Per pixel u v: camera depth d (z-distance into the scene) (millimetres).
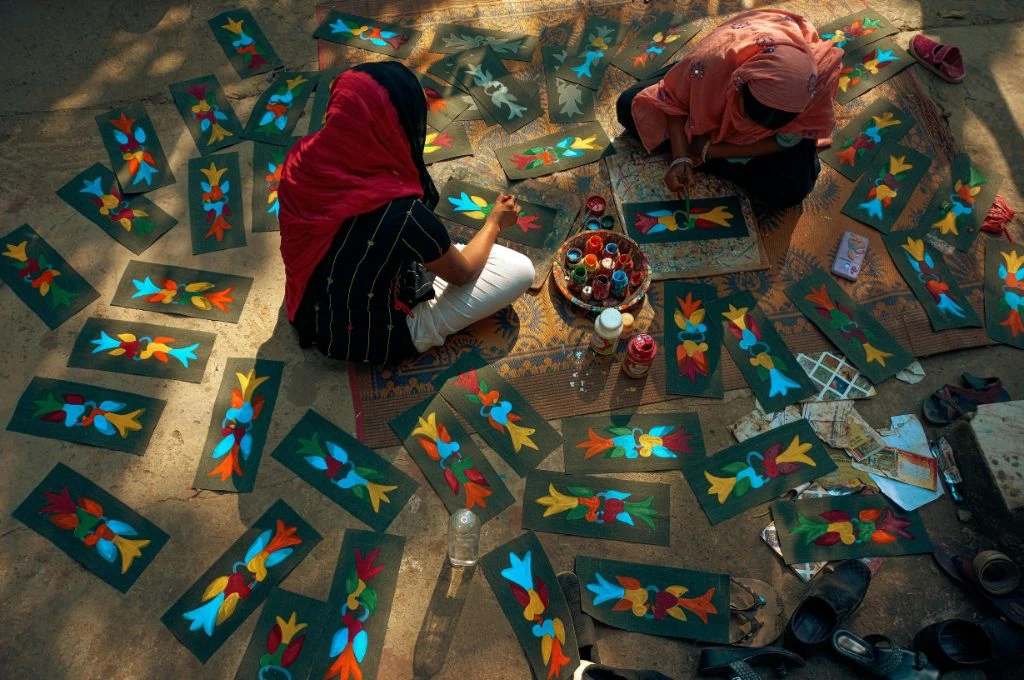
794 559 2656
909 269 3285
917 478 2818
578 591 2568
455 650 2477
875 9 4059
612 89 3738
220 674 2418
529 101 3686
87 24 3834
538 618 2518
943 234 3395
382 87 2295
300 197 2438
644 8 4016
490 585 2578
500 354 3020
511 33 3912
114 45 3781
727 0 4062
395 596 2559
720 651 2430
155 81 3688
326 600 2541
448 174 3459
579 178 3457
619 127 3615
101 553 2594
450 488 2744
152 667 2428
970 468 2768
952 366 3098
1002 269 3318
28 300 3074
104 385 2902
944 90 3812
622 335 3068
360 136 2314
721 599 2574
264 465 2770
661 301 3160
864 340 3102
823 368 3037
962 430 2812
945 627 2455
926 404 2961
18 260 3164
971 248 3371
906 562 2672
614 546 2674
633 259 3152
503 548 2641
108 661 2434
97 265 3174
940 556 2676
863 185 3504
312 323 2779
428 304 2857
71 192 3350
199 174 3426
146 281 3145
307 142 2416
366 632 2490
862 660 2412
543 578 2588
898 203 3463
